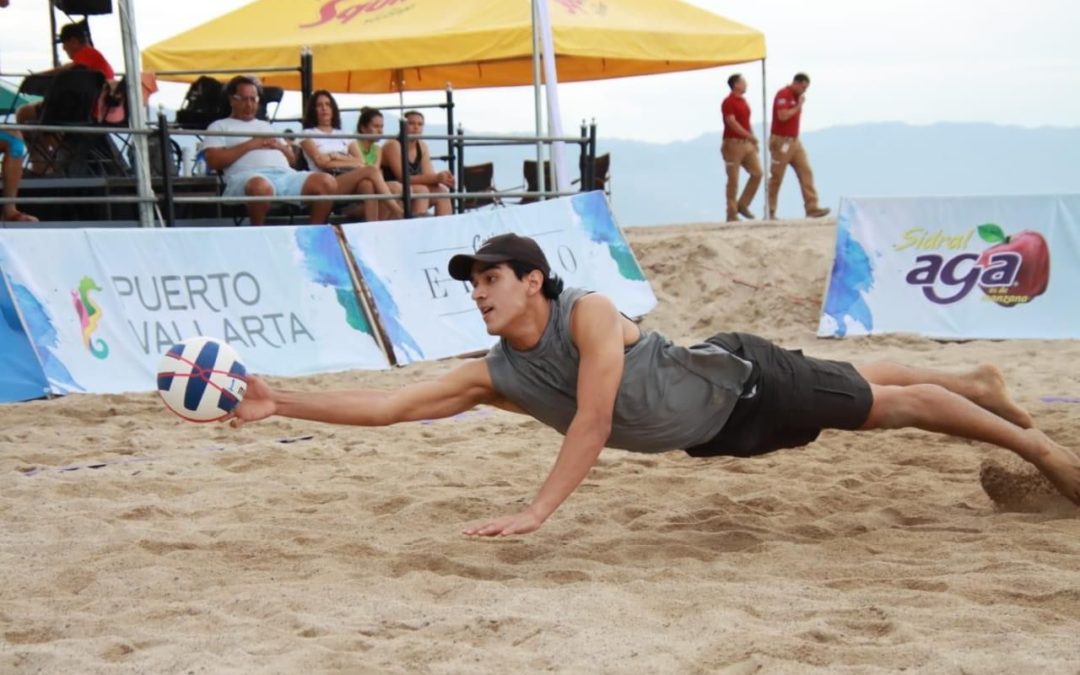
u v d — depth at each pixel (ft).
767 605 11.49
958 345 34.86
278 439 22.24
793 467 19.13
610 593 11.83
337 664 9.87
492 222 34.91
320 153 35.60
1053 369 30.09
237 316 29.19
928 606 11.44
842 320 36.19
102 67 34.14
